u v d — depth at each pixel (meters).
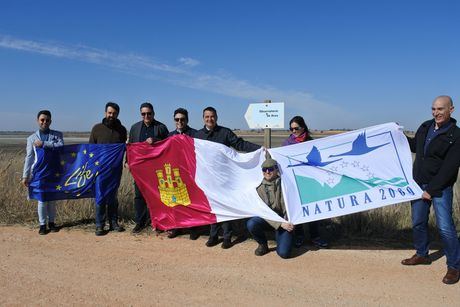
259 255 6.38
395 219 7.64
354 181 6.50
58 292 4.99
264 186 6.61
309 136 7.38
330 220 7.82
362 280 5.36
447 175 5.36
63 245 6.92
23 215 8.59
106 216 8.52
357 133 6.77
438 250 6.48
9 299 4.78
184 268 5.83
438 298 4.82
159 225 7.49
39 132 7.90
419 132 5.93
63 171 7.83
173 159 7.41
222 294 4.94
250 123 8.24
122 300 4.77
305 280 5.37
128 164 7.66
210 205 6.98
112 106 7.96
